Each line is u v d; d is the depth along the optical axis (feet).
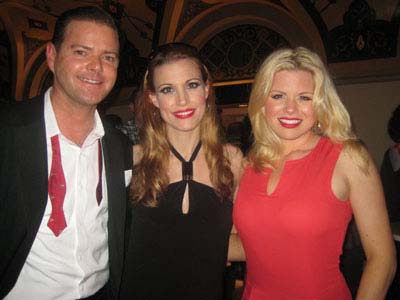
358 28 21.98
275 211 5.40
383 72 21.58
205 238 6.18
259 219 5.54
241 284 13.52
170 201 6.21
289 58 5.41
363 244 5.20
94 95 5.38
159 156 6.49
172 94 6.00
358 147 5.17
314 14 23.11
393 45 21.16
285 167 5.60
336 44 22.91
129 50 30.89
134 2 27.14
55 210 5.30
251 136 6.94
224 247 6.35
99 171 5.90
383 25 21.22
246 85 28.12
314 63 5.33
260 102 5.61
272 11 25.53
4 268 4.95
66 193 5.43
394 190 10.48
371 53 21.85
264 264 5.58
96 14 5.44
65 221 5.36
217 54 29.37
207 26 28.48
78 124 5.72
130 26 29.17
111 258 5.93
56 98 5.59
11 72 34.53
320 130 5.93
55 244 5.29
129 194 6.42
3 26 31.89
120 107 33.06
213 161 6.50
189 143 6.56
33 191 5.09
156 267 6.08
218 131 6.78
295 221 5.22
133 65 31.40
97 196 5.76
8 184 4.97
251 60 27.78
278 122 5.45
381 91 21.91
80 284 5.49
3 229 4.94
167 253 6.10
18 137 5.09
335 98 5.44
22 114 5.31
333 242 5.30
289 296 5.41
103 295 6.00
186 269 6.07
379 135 21.98
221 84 29.25
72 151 5.59
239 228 5.88
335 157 5.29
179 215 6.18
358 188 5.08
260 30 27.17
